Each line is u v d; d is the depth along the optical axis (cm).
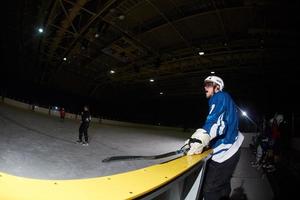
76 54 2256
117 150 995
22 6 1498
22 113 1848
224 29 1424
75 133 1367
